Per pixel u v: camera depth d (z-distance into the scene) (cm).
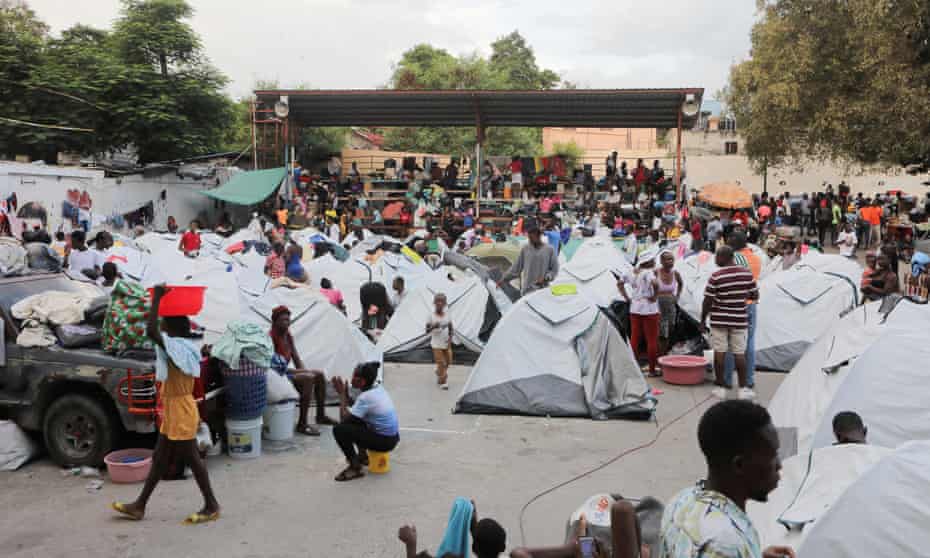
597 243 1534
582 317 940
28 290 773
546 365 923
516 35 6206
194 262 1492
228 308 985
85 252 1337
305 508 625
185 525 589
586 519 419
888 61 2284
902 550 383
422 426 862
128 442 746
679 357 1107
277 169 3189
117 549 548
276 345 814
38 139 2805
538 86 6103
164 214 3088
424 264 1752
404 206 3247
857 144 2606
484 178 3497
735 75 3066
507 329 948
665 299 1141
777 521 444
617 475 705
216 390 735
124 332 701
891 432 600
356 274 1475
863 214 2797
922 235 2561
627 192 3406
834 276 1169
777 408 750
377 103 3097
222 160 3559
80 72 3027
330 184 3531
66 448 710
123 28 3253
